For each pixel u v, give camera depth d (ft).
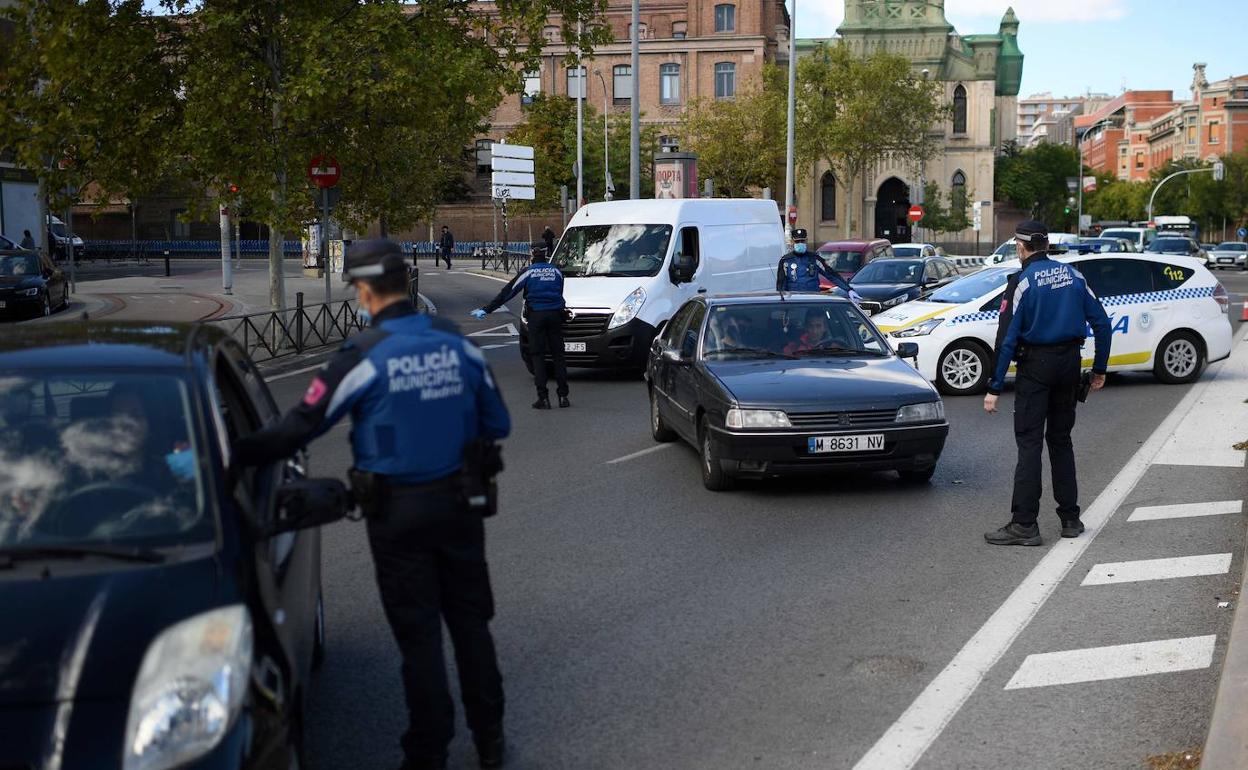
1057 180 310.86
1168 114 514.68
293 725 12.10
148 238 237.25
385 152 81.35
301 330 68.39
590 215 61.82
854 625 21.03
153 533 12.01
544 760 15.72
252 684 10.98
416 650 14.38
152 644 10.67
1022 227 25.89
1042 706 17.33
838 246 98.73
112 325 15.71
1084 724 16.65
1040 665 18.98
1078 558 25.17
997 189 270.67
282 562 13.46
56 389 13.39
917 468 31.60
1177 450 37.06
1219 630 20.42
